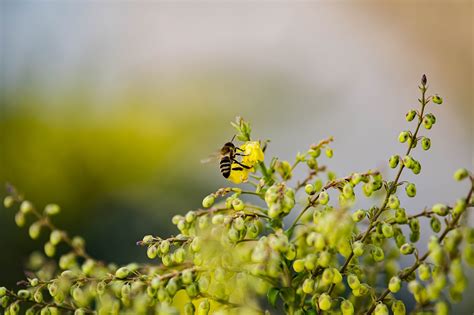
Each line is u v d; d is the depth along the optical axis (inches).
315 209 111.7
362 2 515.5
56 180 321.1
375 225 109.6
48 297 157.8
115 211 301.9
